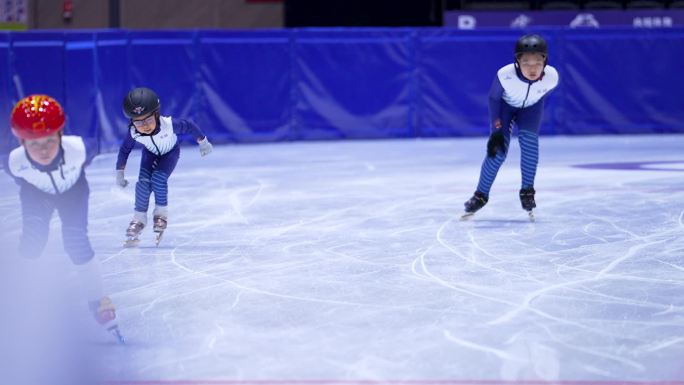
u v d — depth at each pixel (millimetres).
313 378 10312
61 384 10219
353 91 43438
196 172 31938
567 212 22297
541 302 13727
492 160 20703
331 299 14070
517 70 19719
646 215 21719
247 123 42500
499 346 11492
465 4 48844
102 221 21953
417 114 43812
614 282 15000
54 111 10547
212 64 41594
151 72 40156
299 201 24719
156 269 16453
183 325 12695
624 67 44312
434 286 14836
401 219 21641
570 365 10688
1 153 34344
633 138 43500
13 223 21922
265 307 13641
